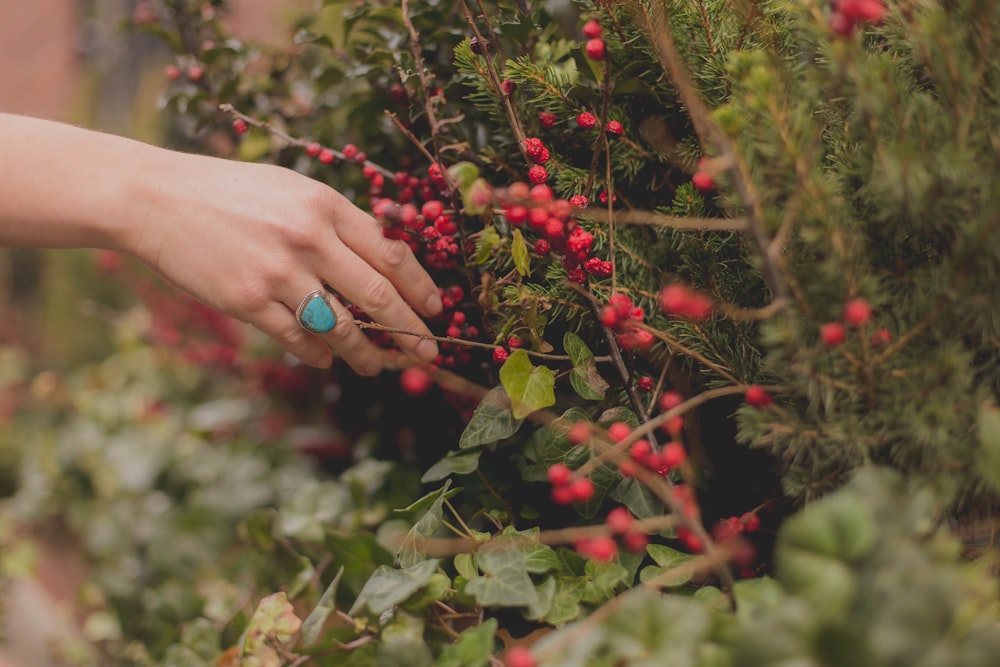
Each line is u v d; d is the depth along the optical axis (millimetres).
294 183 599
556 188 587
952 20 491
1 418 1200
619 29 574
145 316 1180
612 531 501
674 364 578
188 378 1125
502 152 612
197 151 813
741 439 514
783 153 491
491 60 578
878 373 494
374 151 700
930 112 493
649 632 462
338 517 721
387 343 634
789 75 533
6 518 1037
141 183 602
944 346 487
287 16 832
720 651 456
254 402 979
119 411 1079
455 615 561
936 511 481
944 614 432
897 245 513
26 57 2039
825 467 514
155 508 929
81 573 1020
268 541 707
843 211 503
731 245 563
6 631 992
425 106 608
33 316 1672
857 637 431
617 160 591
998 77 488
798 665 431
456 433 700
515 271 566
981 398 488
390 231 552
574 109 590
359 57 682
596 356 584
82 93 1765
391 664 525
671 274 584
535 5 646
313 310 592
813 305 498
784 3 541
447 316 628
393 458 754
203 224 596
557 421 565
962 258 479
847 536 449
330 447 857
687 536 517
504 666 537
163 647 760
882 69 489
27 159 599
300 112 761
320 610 575
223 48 750
